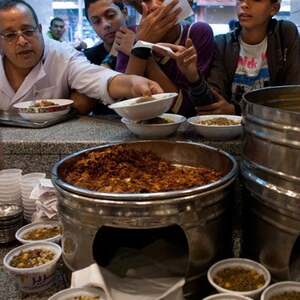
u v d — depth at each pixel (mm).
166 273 968
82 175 1078
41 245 1103
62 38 4043
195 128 1379
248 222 1029
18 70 1926
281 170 864
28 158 1414
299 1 3400
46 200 1237
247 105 969
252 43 1947
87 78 1842
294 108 1176
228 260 973
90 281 889
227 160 1082
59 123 1682
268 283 886
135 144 1240
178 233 1142
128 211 863
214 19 3832
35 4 4121
